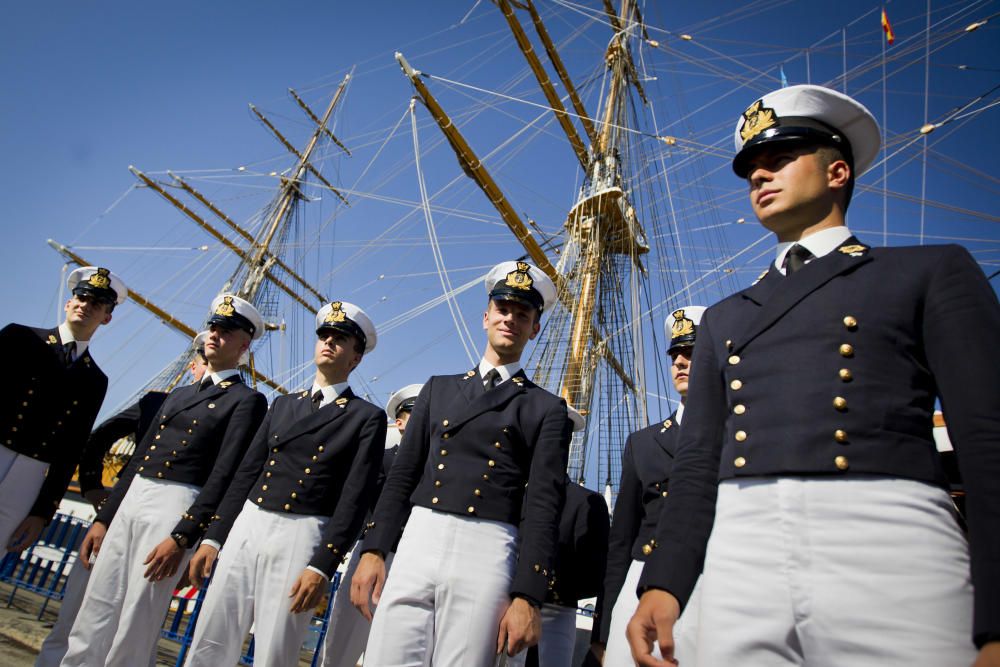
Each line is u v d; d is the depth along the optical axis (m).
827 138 1.99
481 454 3.20
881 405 1.51
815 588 1.40
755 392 1.71
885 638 1.29
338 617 4.78
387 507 3.23
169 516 4.26
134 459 4.76
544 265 16.02
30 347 4.82
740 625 1.49
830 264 1.78
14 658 5.18
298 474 3.91
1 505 4.50
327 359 4.47
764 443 1.61
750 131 2.12
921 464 1.45
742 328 1.91
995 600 1.13
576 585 4.87
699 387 2.01
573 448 13.95
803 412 1.58
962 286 1.54
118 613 4.05
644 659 1.52
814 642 1.37
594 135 18.89
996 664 1.08
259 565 3.66
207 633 3.49
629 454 4.34
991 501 1.22
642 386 14.43
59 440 4.83
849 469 1.46
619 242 18.00
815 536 1.45
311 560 3.54
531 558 2.84
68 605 4.44
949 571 1.33
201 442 4.54
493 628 2.82
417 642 2.80
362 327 4.70
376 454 4.04
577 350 15.55
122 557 4.15
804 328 1.70
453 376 3.67
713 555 1.64
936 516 1.40
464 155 14.27
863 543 1.39
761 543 1.53
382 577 3.05
